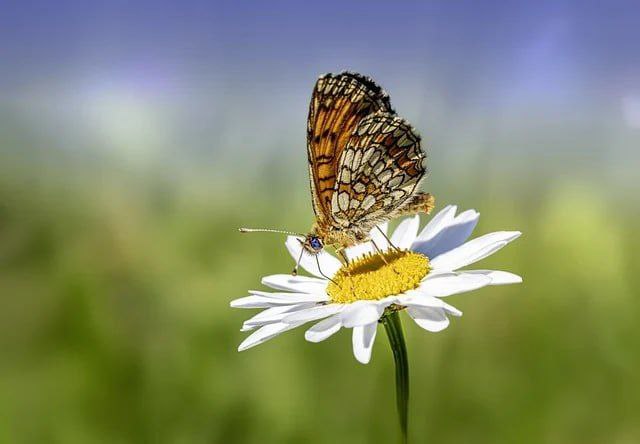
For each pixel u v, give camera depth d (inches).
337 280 10.4
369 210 10.6
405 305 10.1
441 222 11.0
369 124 10.4
